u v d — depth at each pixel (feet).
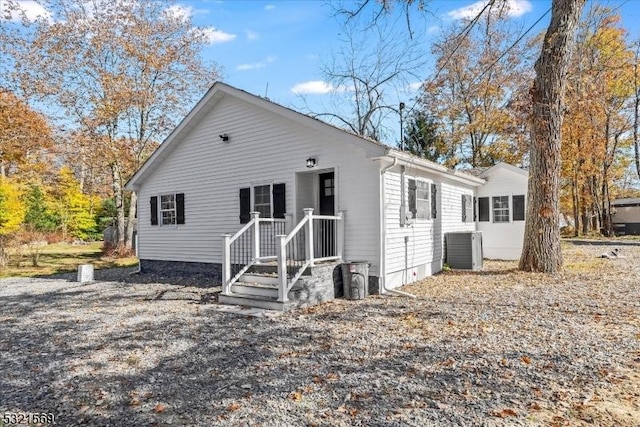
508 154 82.02
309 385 12.40
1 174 72.69
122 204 67.21
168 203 39.93
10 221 51.85
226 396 11.83
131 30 62.85
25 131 60.59
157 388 12.59
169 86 66.69
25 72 59.67
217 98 35.04
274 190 31.91
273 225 31.86
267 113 32.35
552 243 34.17
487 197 50.31
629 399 10.68
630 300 22.56
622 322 18.11
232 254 34.40
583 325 17.83
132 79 63.82
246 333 18.43
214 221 36.04
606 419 9.65
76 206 92.89
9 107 58.23
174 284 34.27
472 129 79.82
